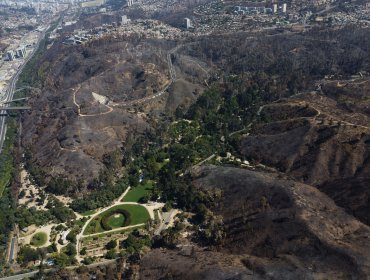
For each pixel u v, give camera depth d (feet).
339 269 471.62
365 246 497.87
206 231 598.34
